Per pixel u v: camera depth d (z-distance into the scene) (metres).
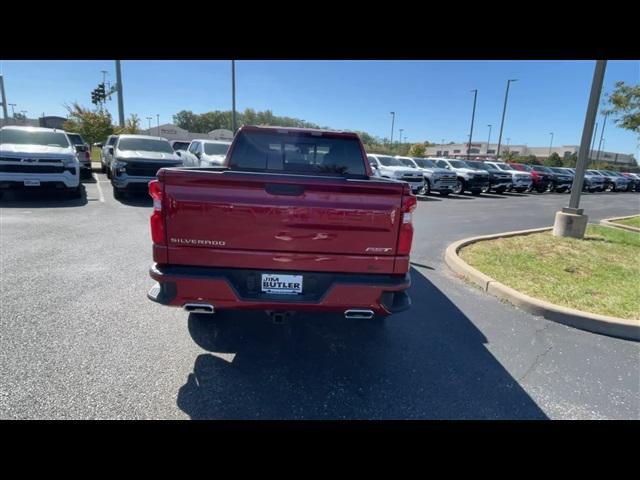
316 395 2.81
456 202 16.80
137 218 8.68
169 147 12.64
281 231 2.82
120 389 2.74
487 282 5.18
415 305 4.59
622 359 3.55
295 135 4.25
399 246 2.93
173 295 2.82
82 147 16.48
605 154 96.38
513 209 15.16
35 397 2.60
